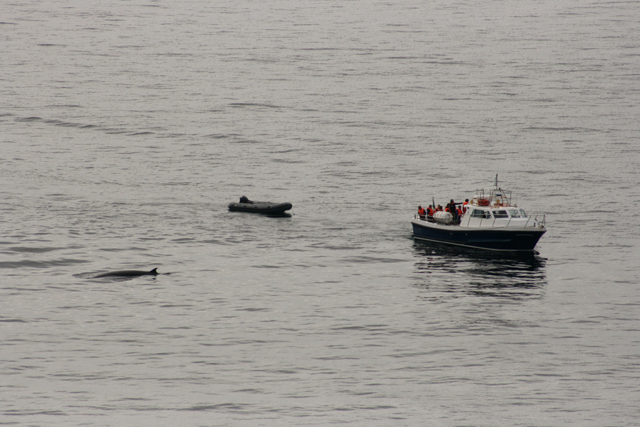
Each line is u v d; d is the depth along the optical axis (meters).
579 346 160.25
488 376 144.38
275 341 162.12
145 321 173.38
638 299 194.00
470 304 189.38
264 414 127.94
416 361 151.88
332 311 183.12
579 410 130.12
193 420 125.31
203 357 152.62
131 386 138.25
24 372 143.38
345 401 133.12
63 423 123.06
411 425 124.50
